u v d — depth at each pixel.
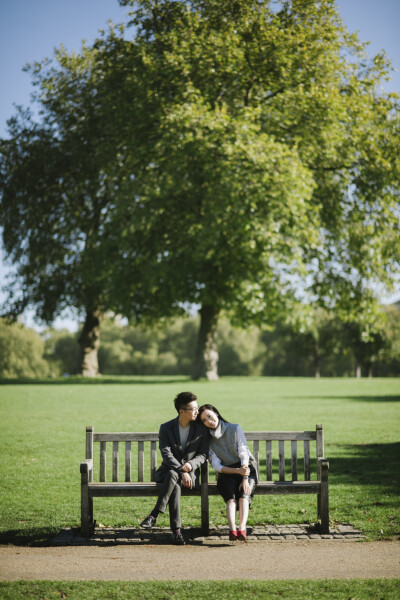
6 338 99.06
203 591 4.60
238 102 27.39
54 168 33.09
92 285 34.41
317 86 25.83
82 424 15.05
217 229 26.02
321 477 6.36
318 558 5.47
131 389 27.36
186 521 6.93
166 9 27.84
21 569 5.21
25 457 10.91
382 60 28.11
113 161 29.22
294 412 17.58
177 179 26.44
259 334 98.38
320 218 28.97
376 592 4.56
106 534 6.36
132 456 11.43
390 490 8.14
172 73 26.28
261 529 6.52
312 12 27.09
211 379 35.94
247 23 26.56
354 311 31.11
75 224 34.12
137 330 109.06
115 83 28.89
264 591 4.59
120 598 4.46
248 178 23.92
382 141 27.64
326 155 26.73
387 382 36.56
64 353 105.25
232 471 6.33
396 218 29.09
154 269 29.58
